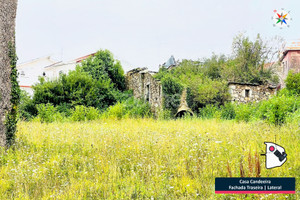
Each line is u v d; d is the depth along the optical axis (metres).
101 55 29.17
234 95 24.20
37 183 5.55
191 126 12.23
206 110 22.44
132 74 27.58
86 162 6.90
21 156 7.35
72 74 24.98
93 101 23.92
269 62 29.53
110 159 6.89
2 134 8.38
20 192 5.16
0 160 7.17
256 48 28.97
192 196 5.05
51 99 23.14
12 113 8.78
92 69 27.88
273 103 10.92
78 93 23.41
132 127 12.61
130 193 5.14
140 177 5.94
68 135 9.70
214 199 4.82
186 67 30.70
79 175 6.11
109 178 5.72
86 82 24.56
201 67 31.12
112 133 10.05
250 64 28.28
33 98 22.98
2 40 8.66
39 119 17.05
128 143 8.30
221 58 31.64
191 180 5.57
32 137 9.32
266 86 25.30
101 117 18.33
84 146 8.16
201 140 7.96
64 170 6.39
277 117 10.74
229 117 20.81
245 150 6.77
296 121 10.20
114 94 25.73
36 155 7.28
